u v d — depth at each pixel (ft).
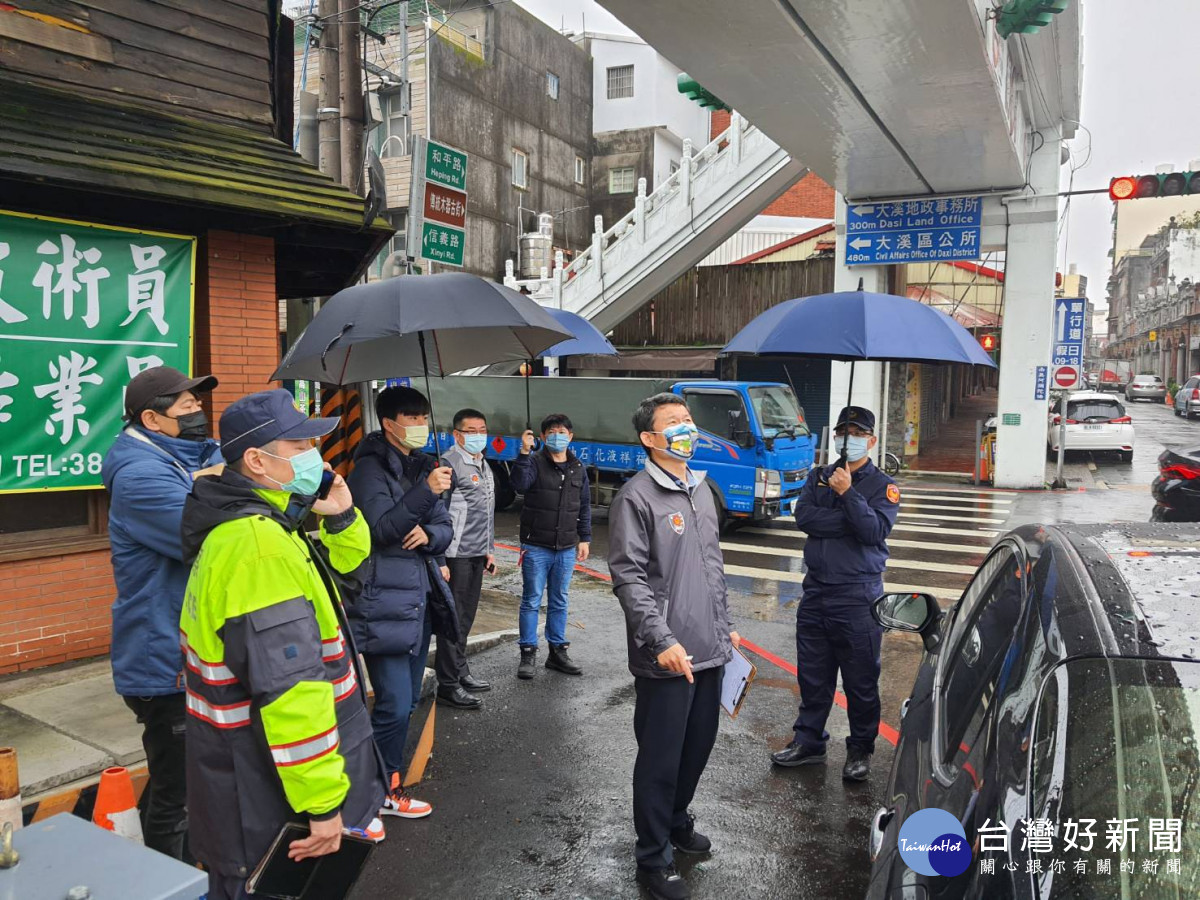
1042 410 49.11
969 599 9.50
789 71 29.25
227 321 18.21
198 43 18.72
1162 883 4.70
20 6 15.98
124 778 8.89
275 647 6.59
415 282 11.55
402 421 11.84
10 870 4.93
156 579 9.31
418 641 11.99
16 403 15.19
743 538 35.86
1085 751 5.24
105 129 16.01
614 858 11.37
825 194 91.91
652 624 9.96
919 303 13.61
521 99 83.71
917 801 6.53
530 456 18.22
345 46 25.90
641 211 55.88
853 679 13.37
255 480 7.37
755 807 12.85
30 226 15.20
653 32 26.00
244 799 6.86
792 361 63.41
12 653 15.72
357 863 7.22
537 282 61.21
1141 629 5.88
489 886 10.70
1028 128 46.68
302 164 19.06
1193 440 75.87
